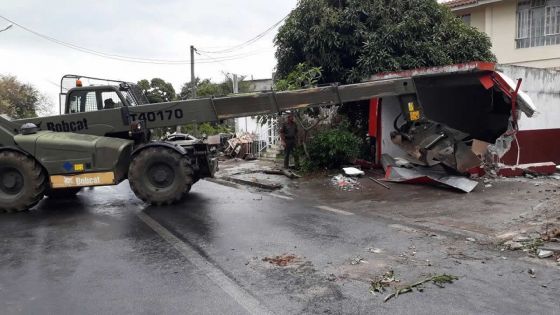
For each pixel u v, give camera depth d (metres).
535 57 18.05
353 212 7.70
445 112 9.31
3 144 8.68
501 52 18.92
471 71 8.98
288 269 4.89
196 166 9.34
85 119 8.81
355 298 4.09
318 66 13.64
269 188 10.59
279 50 14.47
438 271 4.70
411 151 9.75
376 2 13.26
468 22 20.08
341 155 11.92
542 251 5.16
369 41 13.01
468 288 4.24
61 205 9.19
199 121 8.98
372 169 12.02
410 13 13.16
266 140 18.34
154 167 8.55
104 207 8.83
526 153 10.91
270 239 6.09
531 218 6.69
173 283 4.59
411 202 8.24
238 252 5.56
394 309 3.85
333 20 13.04
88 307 4.07
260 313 3.84
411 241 5.83
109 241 6.24
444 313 3.75
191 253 5.58
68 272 5.01
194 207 8.46
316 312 3.83
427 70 10.29
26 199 8.41
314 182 10.91
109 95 9.20
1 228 7.20
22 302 4.22
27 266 5.25
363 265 4.96
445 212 7.36
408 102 9.08
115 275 4.87
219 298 4.18
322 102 8.98
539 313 3.71
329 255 5.34
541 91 11.23
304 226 6.77
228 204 8.70
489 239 5.82
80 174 8.47
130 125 8.78
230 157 18.78
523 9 18.25
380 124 12.11
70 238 6.46
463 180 9.20
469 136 9.52
